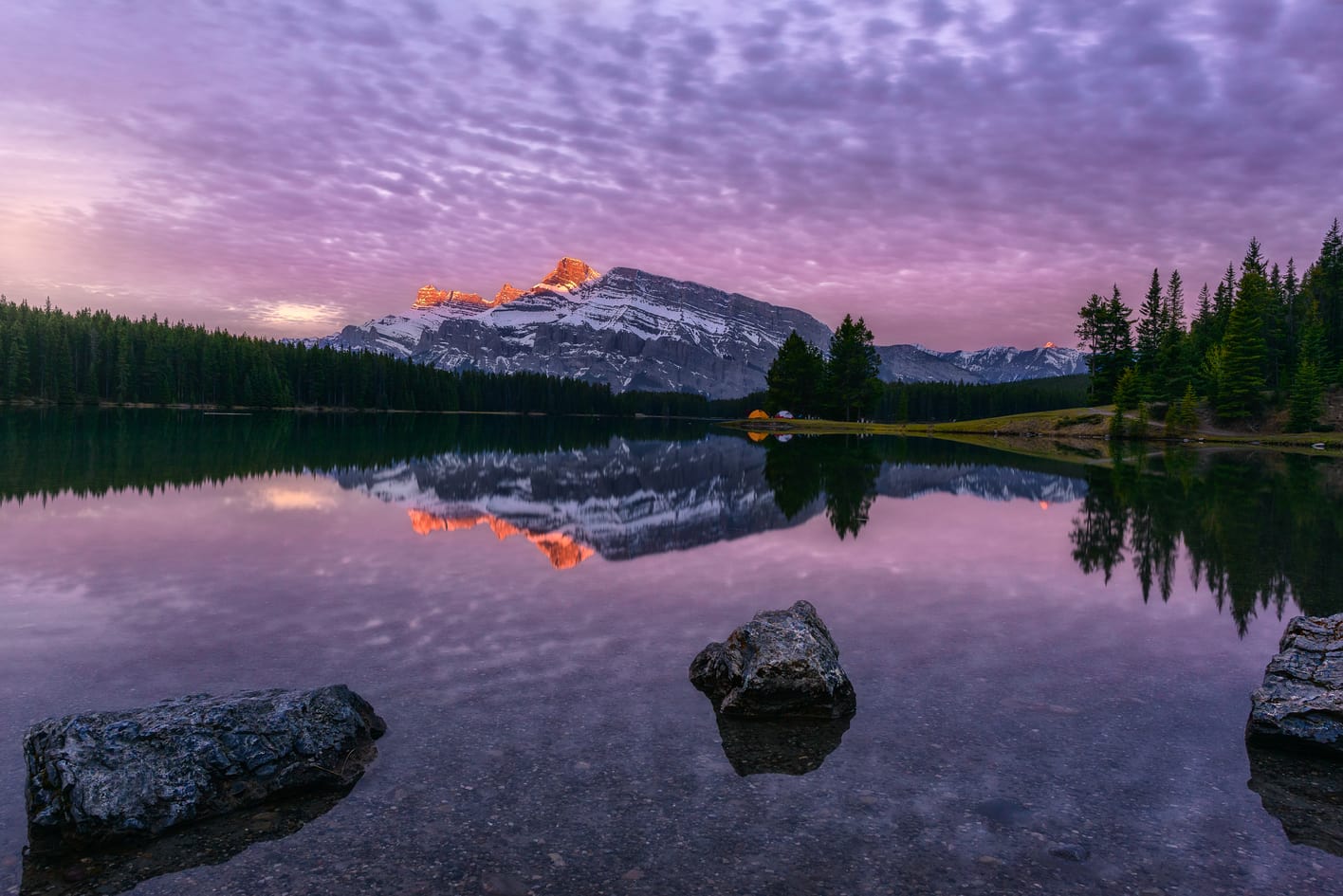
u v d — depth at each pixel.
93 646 10.50
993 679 9.96
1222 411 90.69
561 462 46.53
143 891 5.72
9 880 5.86
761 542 19.38
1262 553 18.44
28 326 141.38
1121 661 10.69
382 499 26.09
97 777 6.54
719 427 136.25
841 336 128.88
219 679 9.39
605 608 12.87
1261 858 6.18
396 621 11.86
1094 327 117.56
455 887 5.73
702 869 5.93
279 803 6.89
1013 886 5.79
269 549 17.05
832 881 5.81
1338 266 113.12
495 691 9.21
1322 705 8.13
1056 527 22.09
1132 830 6.57
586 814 6.68
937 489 32.25
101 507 22.06
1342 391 93.12
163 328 159.12
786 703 8.69
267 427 80.31
